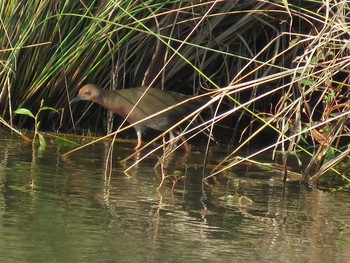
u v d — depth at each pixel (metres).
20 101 12.05
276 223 7.77
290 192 9.19
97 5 11.62
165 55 12.03
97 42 11.58
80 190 8.52
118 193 8.51
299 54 12.16
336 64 9.41
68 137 11.80
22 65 11.84
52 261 6.21
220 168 10.34
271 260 6.60
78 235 6.93
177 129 12.16
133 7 11.56
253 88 12.19
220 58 12.61
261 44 12.60
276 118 10.20
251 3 12.09
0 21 11.62
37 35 11.63
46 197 8.11
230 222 7.68
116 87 12.30
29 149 10.62
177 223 7.50
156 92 11.73
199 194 8.76
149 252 6.59
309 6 11.96
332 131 9.97
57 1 11.55
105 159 10.37
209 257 6.56
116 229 7.18
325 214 8.24
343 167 10.71
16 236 6.77
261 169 10.45
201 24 12.09
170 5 11.90
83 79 12.01
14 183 8.62
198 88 12.46
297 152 11.72
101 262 6.27
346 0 9.43
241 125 12.81
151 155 11.01
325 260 6.70
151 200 8.31
